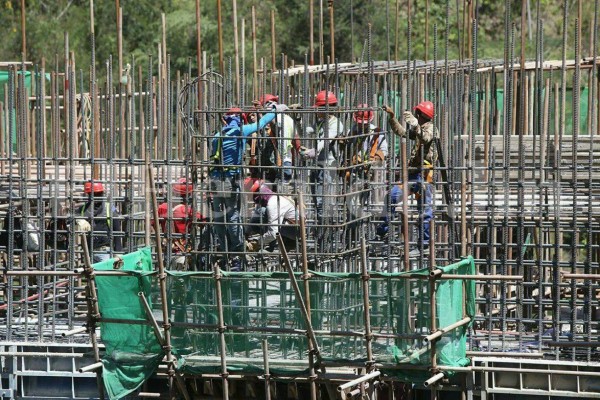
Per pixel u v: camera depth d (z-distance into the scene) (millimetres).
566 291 24062
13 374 21094
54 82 23531
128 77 26078
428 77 27688
